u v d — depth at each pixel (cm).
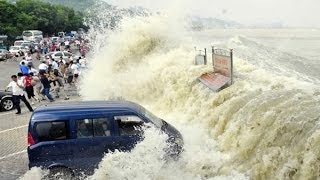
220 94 1255
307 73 1480
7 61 5178
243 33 3909
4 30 10262
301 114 847
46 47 6188
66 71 2295
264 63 1712
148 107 1700
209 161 973
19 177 1038
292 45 2797
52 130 943
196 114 1358
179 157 964
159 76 1798
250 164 902
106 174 930
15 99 1816
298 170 754
